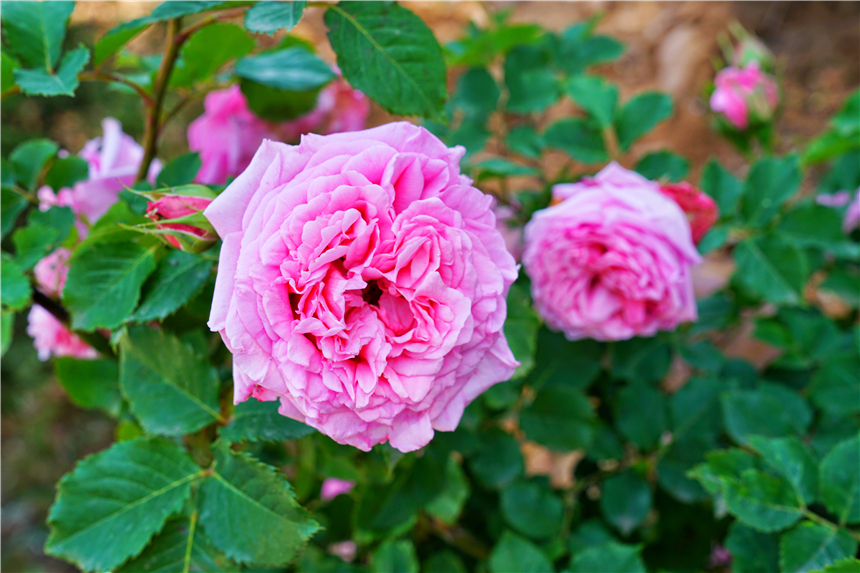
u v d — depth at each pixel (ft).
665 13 3.51
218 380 1.19
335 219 0.99
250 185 1.01
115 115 3.06
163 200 1.06
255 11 1.08
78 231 1.34
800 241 1.51
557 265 1.36
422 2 3.76
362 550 1.48
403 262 1.00
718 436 1.48
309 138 1.02
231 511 1.12
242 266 0.98
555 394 1.42
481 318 1.03
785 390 1.42
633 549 1.27
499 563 1.32
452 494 1.34
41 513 3.24
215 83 1.41
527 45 1.64
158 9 1.13
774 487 1.22
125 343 1.18
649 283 1.34
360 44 1.14
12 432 3.34
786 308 1.60
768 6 3.40
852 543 1.18
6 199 1.28
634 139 1.56
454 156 1.04
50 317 1.37
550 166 2.75
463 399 1.07
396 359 1.03
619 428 1.46
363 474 1.31
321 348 1.00
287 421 1.15
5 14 1.16
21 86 1.12
